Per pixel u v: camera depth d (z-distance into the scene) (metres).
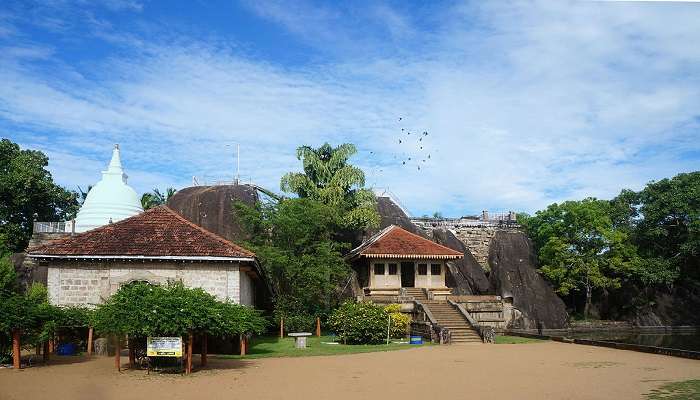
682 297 46.09
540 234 45.25
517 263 44.28
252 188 40.03
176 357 14.95
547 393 11.98
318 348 22.58
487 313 32.28
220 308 15.61
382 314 25.72
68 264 20.97
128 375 14.20
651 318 44.47
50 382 13.10
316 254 30.42
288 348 22.41
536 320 41.09
